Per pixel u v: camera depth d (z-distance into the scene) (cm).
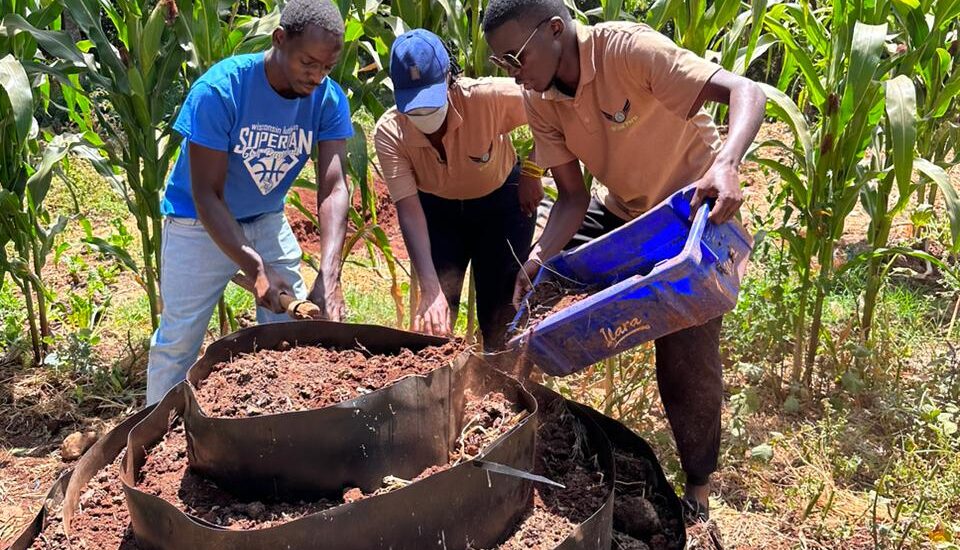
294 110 293
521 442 199
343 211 304
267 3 425
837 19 388
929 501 321
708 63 242
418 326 292
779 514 330
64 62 388
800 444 378
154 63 385
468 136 315
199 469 195
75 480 207
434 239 357
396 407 190
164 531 181
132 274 575
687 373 280
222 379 206
